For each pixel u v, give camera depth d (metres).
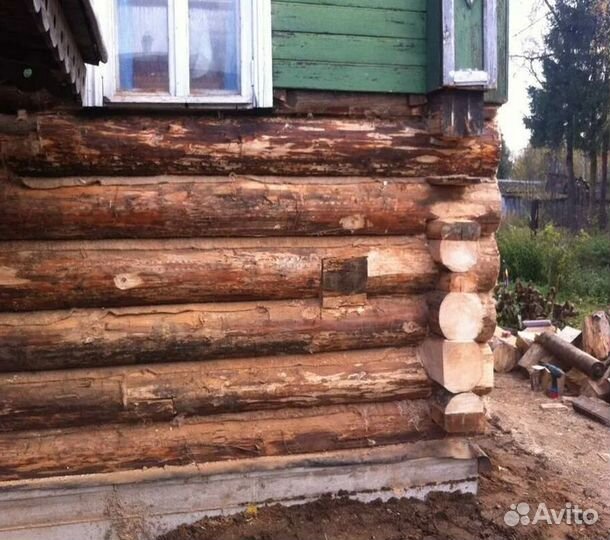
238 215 4.35
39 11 2.67
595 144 25.67
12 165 4.04
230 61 4.36
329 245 4.59
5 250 4.11
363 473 4.60
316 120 4.48
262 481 4.45
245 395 4.41
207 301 4.41
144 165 4.21
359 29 4.45
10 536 4.09
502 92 4.73
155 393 4.27
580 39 26.09
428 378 4.71
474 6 4.36
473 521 4.52
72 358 4.18
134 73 4.21
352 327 4.57
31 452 4.13
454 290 4.57
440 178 4.54
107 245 4.26
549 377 7.53
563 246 16.28
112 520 4.21
